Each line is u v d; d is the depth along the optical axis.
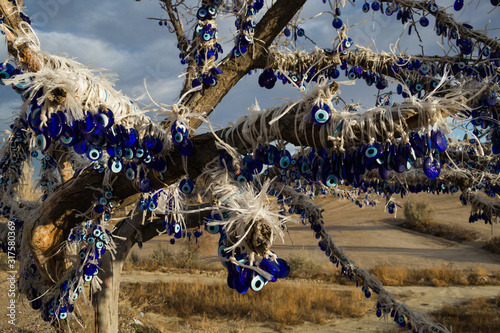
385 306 3.54
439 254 19.52
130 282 14.67
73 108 1.00
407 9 2.55
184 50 2.78
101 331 3.51
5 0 1.16
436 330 3.26
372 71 2.70
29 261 2.23
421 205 25.92
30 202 2.49
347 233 24.89
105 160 1.70
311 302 12.14
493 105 1.27
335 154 1.04
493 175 2.71
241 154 1.25
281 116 1.03
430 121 0.90
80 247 1.92
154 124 1.31
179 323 10.14
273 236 0.93
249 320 10.70
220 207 0.99
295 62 2.58
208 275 16.72
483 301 12.06
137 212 3.50
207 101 2.27
